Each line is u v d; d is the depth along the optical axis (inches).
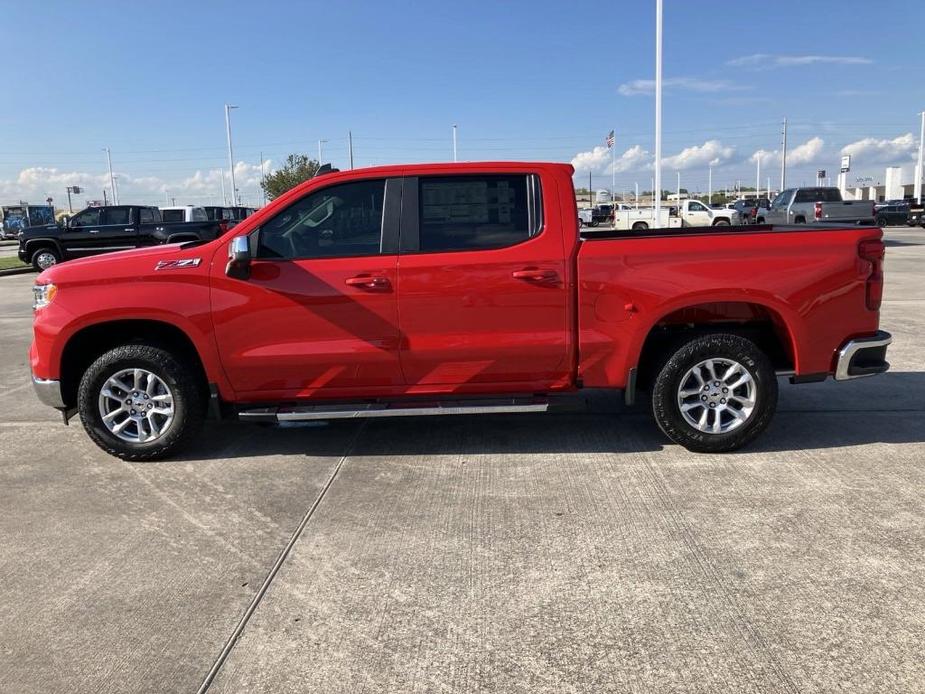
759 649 106.0
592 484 169.5
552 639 109.7
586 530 145.6
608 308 180.2
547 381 186.5
